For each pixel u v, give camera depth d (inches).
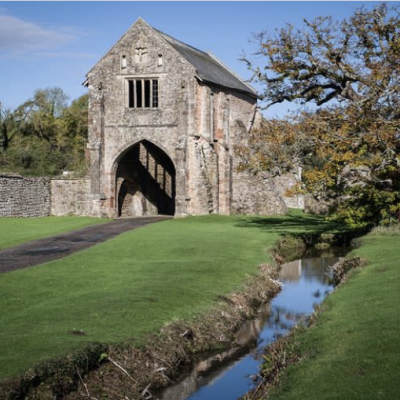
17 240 1089.4
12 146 2620.6
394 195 1195.9
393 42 1140.5
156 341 519.5
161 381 482.6
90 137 1797.5
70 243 1068.5
